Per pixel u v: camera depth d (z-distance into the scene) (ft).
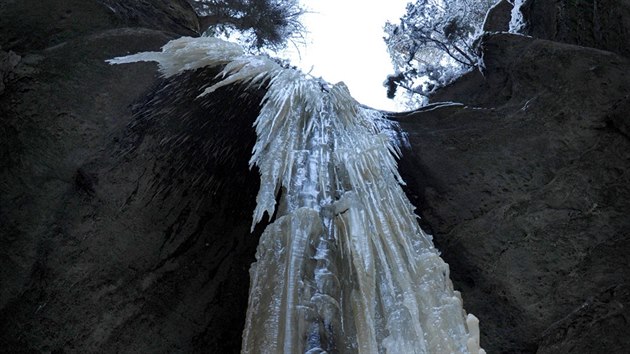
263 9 59.77
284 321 16.25
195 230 27.68
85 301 24.35
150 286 25.77
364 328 16.94
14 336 22.99
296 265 17.80
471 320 17.61
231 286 27.71
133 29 30.60
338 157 24.84
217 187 28.76
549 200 29.86
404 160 32.12
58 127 26.61
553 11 40.83
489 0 58.08
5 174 25.29
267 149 25.20
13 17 30.63
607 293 27.20
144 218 26.61
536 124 31.99
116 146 27.07
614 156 30.07
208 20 57.77
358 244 19.54
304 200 21.62
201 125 29.09
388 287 19.10
